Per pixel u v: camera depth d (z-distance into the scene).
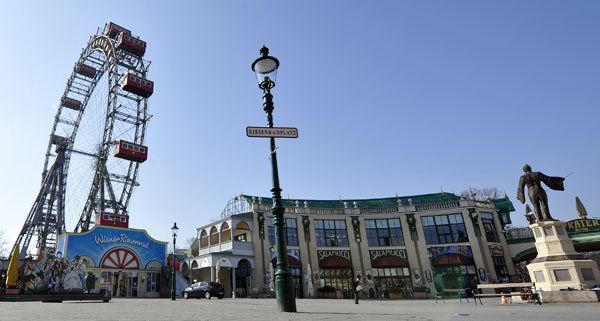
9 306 12.73
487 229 47.72
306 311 11.30
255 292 37.94
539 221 19.08
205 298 31.94
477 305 16.30
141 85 53.12
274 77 12.23
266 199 48.94
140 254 42.94
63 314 8.51
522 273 53.72
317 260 45.59
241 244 41.41
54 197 55.03
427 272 45.81
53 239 54.03
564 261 17.56
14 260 22.06
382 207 49.84
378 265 46.34
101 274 39.47
